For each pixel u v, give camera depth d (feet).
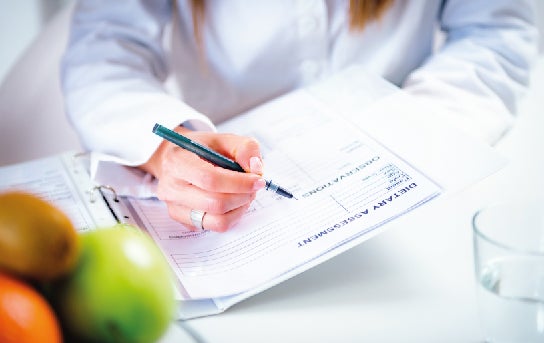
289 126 2.39
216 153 2.00
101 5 3.03
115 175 2.24
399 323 1.61
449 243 1.90
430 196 1.89
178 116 2.32
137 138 2.31
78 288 1.24
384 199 1.92
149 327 1.27
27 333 1.12
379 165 2.07
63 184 2.24
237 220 1.96
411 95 2.57
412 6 3.05
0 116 3.32
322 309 1.69
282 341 1.58
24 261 1.20
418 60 3.22
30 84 3.46
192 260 1.87
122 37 3.00
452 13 3.15
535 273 1.42
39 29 4.73
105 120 2.48
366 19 2.98
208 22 3.03
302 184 2.08
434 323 1.60
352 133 2.26
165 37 3.39
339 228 1.86
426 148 2.10
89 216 2.01
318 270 1.84
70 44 3.03
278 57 3.08
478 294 1.52
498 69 2.76
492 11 3.01
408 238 1.95
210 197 1.93
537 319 1.43
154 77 2.92
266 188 2.00
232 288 1.73
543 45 3.69
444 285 1.74
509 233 1.58
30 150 3.19
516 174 2.23
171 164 2.06
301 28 3.00
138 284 1.25
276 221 1.95
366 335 1.58
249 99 3.21
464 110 2.55
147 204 2.17
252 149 2.04
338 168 2.11
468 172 1.96
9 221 1.20
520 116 2.71
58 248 1.21
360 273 1.81
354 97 2.47
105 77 2.72
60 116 3.36
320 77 3.16
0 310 1.11
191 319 1.68
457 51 2.89
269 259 1.81
